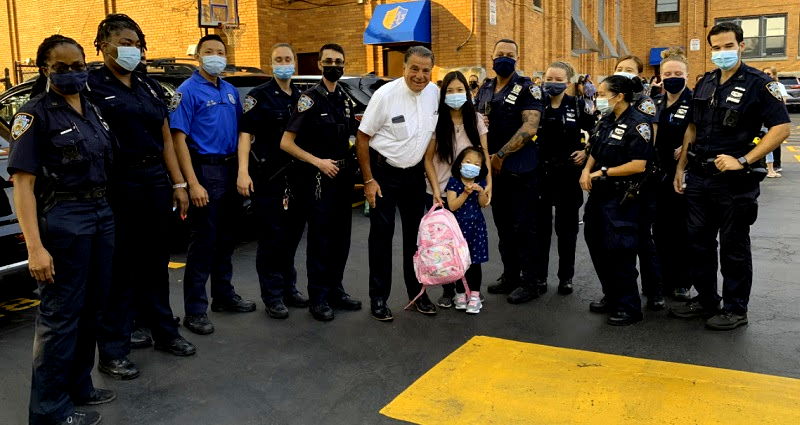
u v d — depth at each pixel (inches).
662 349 167.3
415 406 139.7
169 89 268.5
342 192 195.0
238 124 191.3
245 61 577.0
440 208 196.7
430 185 200.2
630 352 165.9
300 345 176.2
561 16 764.6
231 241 201.8
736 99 169.2
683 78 193.9
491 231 318.3
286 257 203.2
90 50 660.1
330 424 133.5
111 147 137.2
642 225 193.2
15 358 172.6
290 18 609.6
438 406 139.4
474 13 551.2
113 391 147.4
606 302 198.1
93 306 138.6
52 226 126.0
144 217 157.6
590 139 193.8
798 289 213.3
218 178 185.5
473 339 177.5
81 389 141.5
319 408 140.4
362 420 134.6
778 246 269.7
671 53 197.8
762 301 202.4
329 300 205.8
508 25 617.3
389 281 196.5
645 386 145.5
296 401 143.9
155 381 155.4
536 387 146.7
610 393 142.6
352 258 267.9
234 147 190.4
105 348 157.5
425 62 179.3
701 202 182.1
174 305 214.2
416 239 198.8
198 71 186.4
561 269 218.2
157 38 610.2
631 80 182.5
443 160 197.5
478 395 143.7
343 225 199.6
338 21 595.2
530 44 675.4
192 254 186.4
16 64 570.6
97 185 132.6
